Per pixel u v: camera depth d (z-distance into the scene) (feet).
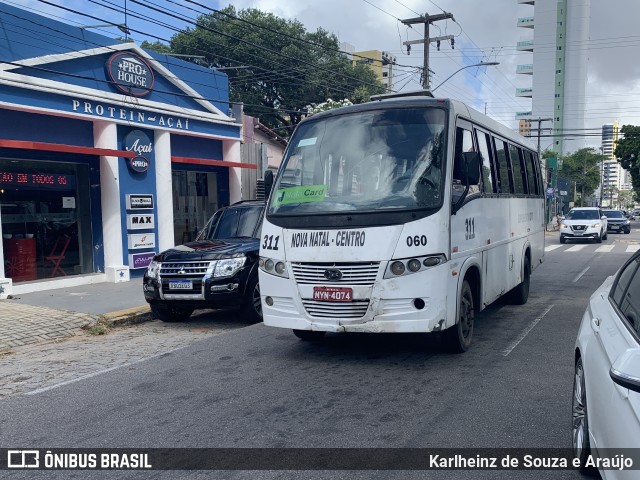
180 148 53.62
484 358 22.70
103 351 26.30
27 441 15.53
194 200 56.59
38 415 17.58
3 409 18.26
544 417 16.34
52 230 43.60
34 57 39.81
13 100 38.37
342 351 24.27
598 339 11.59
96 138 45.03
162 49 108.99
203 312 36.78
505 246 29.53
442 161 21.33
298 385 19.70
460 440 14.83
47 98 40.47
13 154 40.14
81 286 43.55
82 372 22.58
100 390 19.94
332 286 20.58
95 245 46.06
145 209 48.57
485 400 17.79
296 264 21.29
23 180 41.45
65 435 15.85
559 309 33.65
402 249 19.99
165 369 22.40
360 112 23.34
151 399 18.71
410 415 16.61
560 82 325.62
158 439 15.33
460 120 23.21
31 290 40.86
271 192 23.43
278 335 27.86
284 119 124.36
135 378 21.29
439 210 20.47
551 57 326.85
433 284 20.06
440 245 20.27
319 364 22.31
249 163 65.98
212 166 57.67
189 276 30.19
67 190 44.57
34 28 39.99
